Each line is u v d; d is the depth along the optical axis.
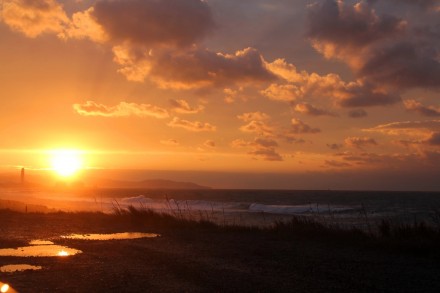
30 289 8.08
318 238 15.75
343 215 49.31
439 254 11.82
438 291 7.99
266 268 10.12
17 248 13.61
